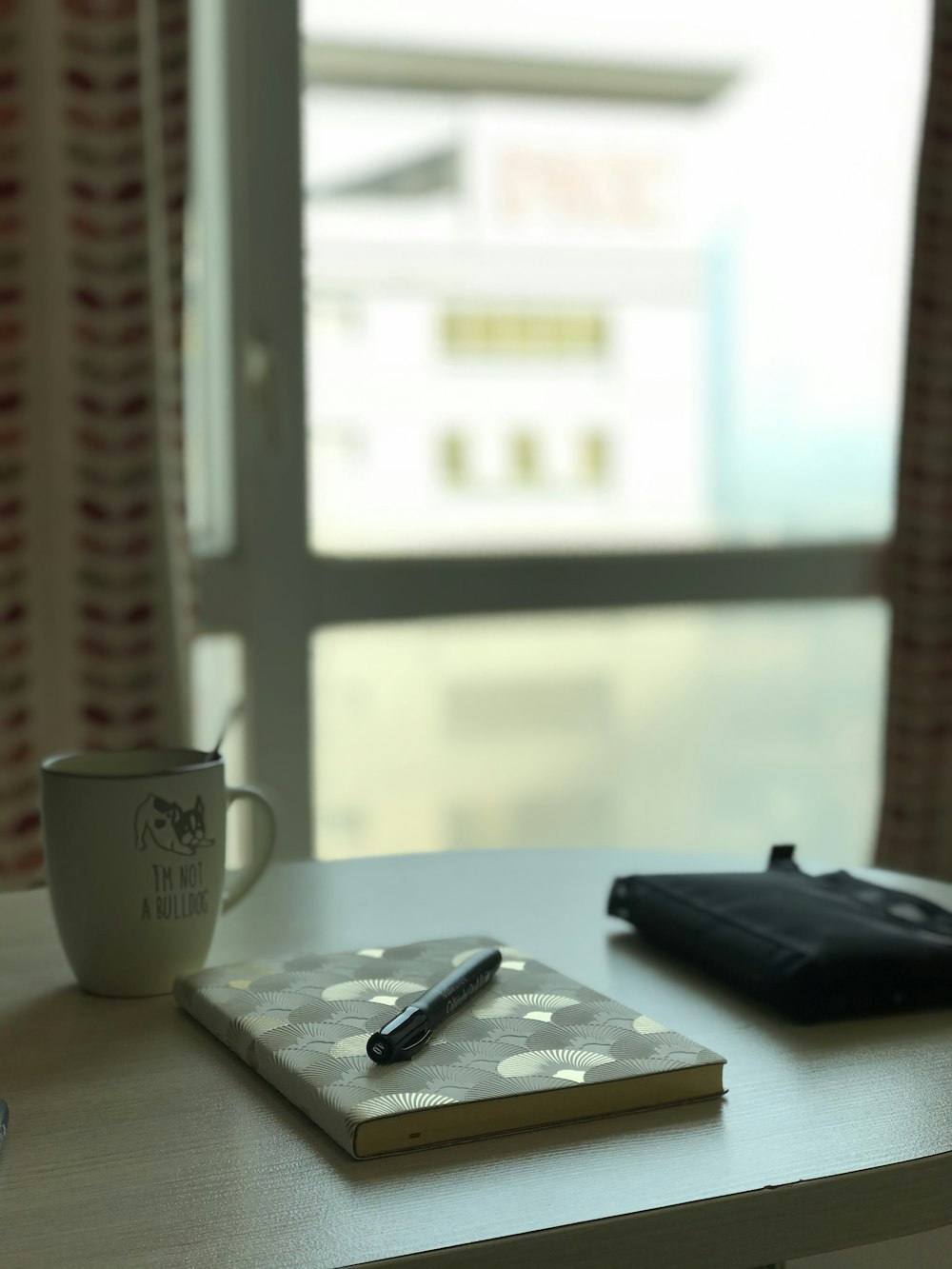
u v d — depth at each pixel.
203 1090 0.61
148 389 1.77
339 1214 0.50
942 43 2.10
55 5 1.71
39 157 1.73
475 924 0.88
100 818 0.72
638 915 0.83
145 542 1.79
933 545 2.17
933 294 2.14
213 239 1.98
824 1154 0.55
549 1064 0.60
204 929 0.75
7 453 1.75
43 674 1.79
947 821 2.22
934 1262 0.68
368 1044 0.60
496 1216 0.49
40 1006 0.73
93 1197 0.51
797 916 0.77
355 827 2.25
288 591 2.03
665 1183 0.52
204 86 1.95
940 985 0.72
